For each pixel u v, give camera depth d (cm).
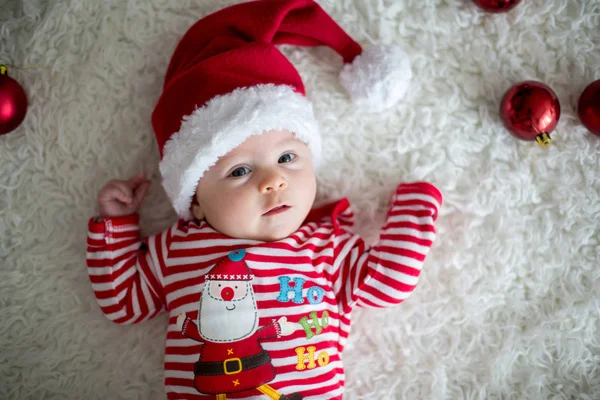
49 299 116
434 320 114
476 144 116
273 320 96
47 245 117
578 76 118
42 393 114
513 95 108
